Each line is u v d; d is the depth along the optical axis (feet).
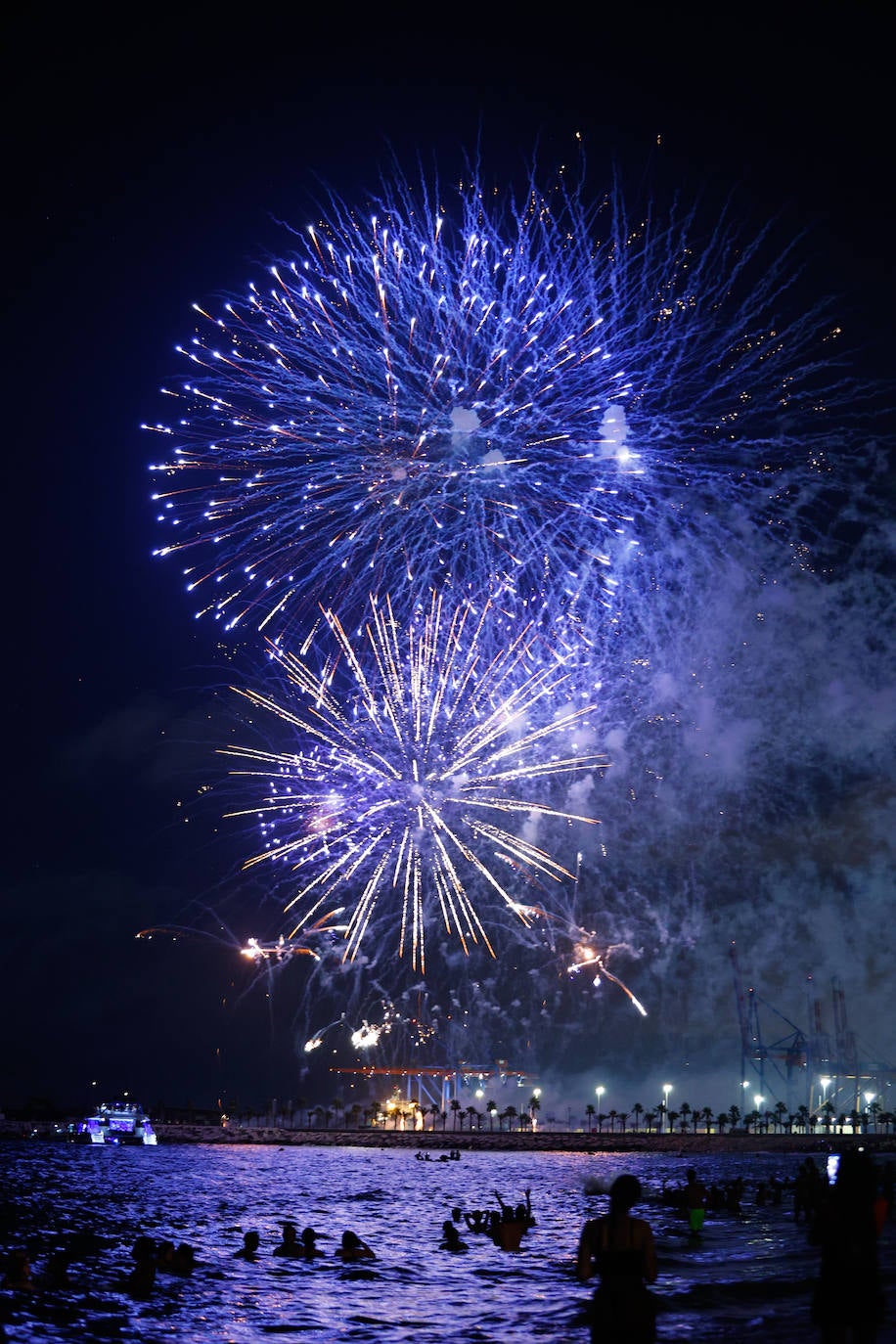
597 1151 571.69
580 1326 88.43
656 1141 579.48
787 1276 106.01
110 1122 568.82
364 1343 83.61
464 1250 142.61
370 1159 440.04
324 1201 230.07
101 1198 233.14
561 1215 197.26
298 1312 98.02
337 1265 127.54
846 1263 44.73
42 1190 252.62
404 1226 181.47
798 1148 572.51
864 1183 45.44
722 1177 347.56
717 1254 127.65
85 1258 139.44
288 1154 478.59
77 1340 87.35
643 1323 43.39
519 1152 559.38
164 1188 262.06
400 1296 106.01
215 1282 114.62
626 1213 45.01
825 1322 44.80
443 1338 84.28
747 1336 70.95
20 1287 107.96
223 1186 274.36
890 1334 61.21
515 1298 103.96
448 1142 591.78
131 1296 106.01
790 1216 182.09
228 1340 86.48
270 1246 147.33
